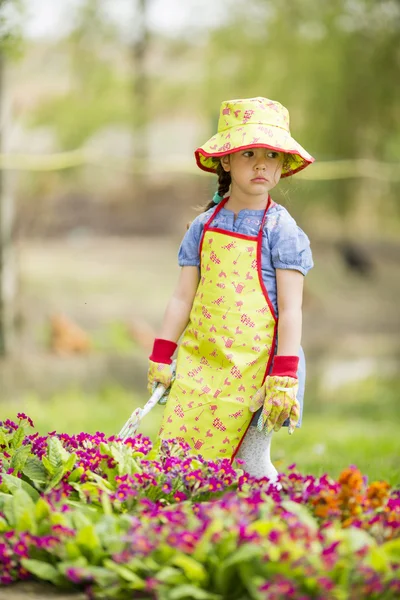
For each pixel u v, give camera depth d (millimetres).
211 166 4324
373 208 23344
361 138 19812
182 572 2930
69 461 3582
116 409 11203
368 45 19656
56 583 3061
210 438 3914
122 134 24375
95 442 3900
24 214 28812
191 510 3285
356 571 2834
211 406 3922
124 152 24203
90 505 3449
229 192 4320
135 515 3309
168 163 13102
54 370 13312
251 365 3928
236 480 3572
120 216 31188
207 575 2881
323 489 3379
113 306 18219
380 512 3354
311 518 3170
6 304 13336
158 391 4113
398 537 3217
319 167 18078
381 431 9484
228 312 3965
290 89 20000
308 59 19734
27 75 20922
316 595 2762
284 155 4246
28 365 13148
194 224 4223
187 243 4219
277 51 20219
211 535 2914
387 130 19844
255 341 3941
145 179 32312
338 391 13492
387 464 6488
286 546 2818
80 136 21875
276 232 4000
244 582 2842
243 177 4047
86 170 24250
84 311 17422
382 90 19531
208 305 4023
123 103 22922
